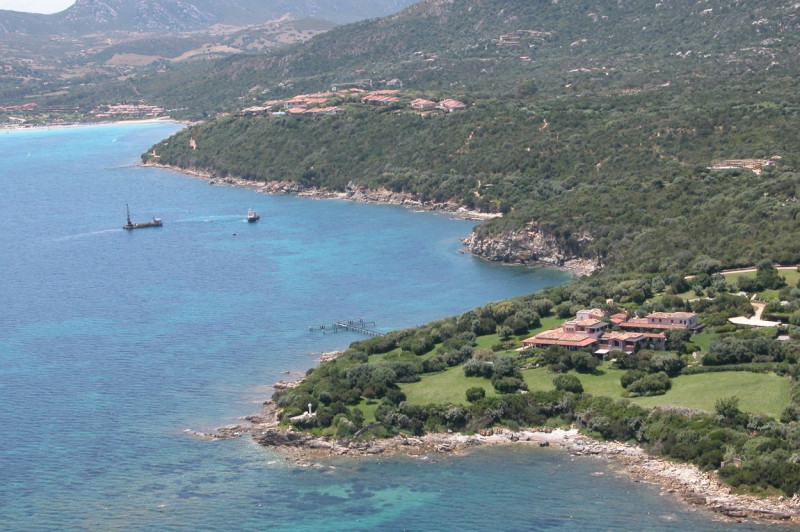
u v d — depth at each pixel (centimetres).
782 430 16162
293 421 18200
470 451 17375
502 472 16625
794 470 15225
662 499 15525
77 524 15362
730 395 17675
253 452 17525
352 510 15638
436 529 15062
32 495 16212
